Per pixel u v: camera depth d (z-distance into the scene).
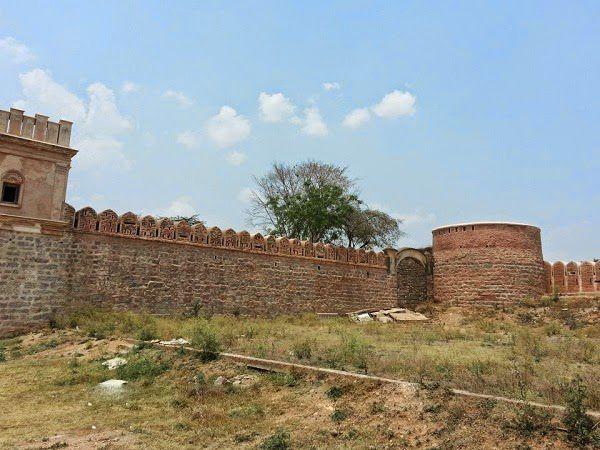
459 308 31.03
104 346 14.84
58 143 19.83
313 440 7.11
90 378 11.39
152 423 8.27
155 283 22.06
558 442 6.15
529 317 26.06
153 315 21.61
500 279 30.50
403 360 10.93
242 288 25.02
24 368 12.73
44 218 19.25
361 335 17.92
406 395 8.18
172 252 22.86
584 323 23.25
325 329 20.69
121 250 21.38
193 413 8.62
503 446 6.28
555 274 32.09
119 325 18.25
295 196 38.47
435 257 33.50
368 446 6.73
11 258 18.44
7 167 18.66
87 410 9.11
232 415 8.45
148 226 22.31
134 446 7.15
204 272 23.75
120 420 8.45
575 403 6.48
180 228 23.31
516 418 6.75
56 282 19.44
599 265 30.27
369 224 39.94
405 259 33.44
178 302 22.61
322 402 8.68
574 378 8.84
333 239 39.06
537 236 32.28
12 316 18.16
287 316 25.80
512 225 31.42
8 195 18.81
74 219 20.28
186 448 7.07
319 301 28.14
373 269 31.31
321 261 28.67
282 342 14.69
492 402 7.36
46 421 8.47
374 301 30.88
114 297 20.83
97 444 7.27
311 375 9.88
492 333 20.41
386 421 7.52
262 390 9.70
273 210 39.53
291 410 8.53
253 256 25.77
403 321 27.33
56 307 19.31
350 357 11.21
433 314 30.20
